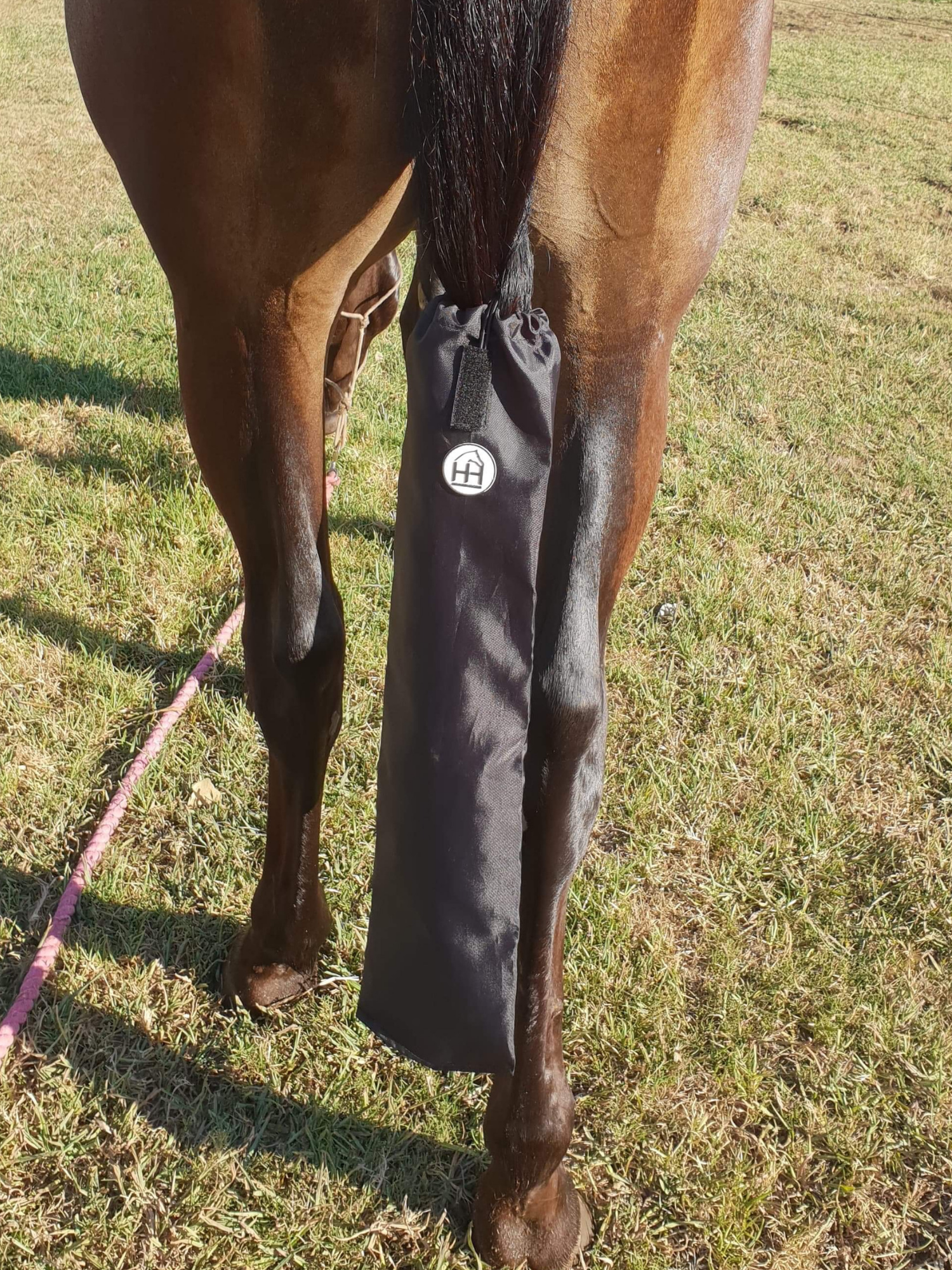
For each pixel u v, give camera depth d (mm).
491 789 1238
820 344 5125
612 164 1170
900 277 6121
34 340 4336
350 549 3334
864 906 2402
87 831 2434
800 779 2697
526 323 1143
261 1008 2055
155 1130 1881
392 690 1260
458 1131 1929
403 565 1214
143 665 2900
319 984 2123
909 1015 2154
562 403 1292
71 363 4246
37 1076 1956
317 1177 1828
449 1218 1796
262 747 2650
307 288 1349
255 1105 1942
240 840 2412
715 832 2523
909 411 4527
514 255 1134
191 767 2578
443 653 1195
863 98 10344
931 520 3773
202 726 2732
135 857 2381
